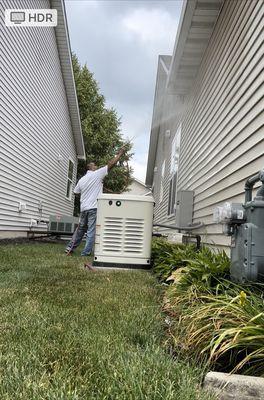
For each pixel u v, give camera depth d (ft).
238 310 6.51
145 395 4.62
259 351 5.64
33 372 5.17
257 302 6.87
